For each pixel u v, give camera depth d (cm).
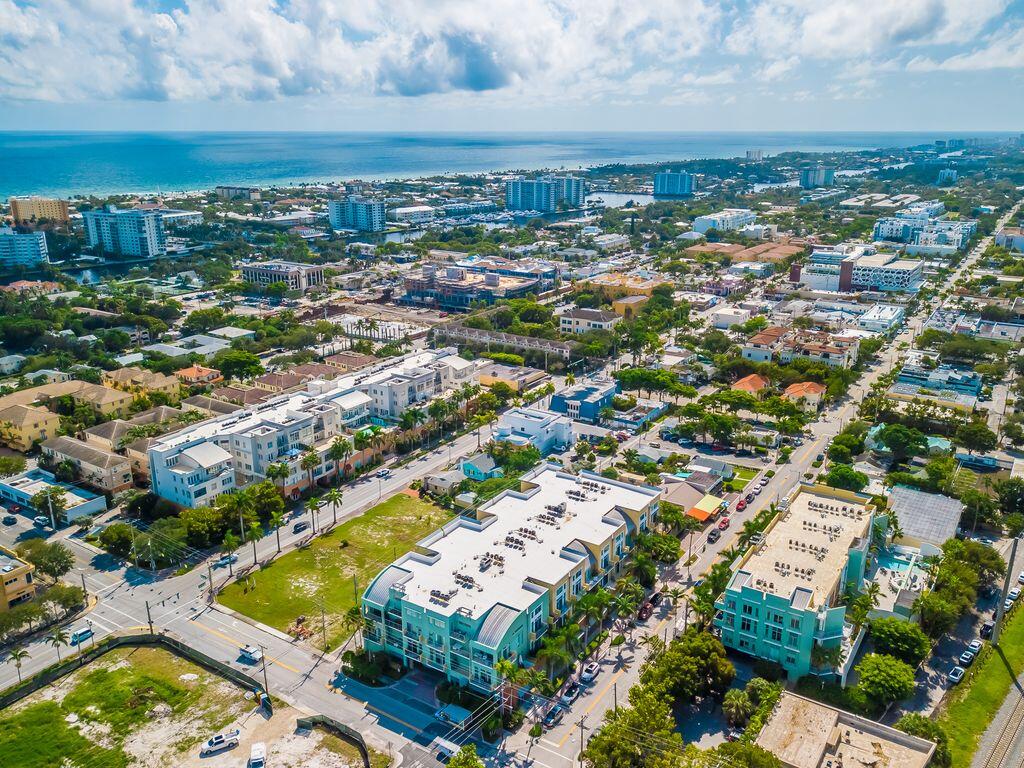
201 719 17812
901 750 14938
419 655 19025
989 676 19038
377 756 16525
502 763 16338
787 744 14912
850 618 19938
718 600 19788
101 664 19675
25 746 16950
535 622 19200
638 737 15675
